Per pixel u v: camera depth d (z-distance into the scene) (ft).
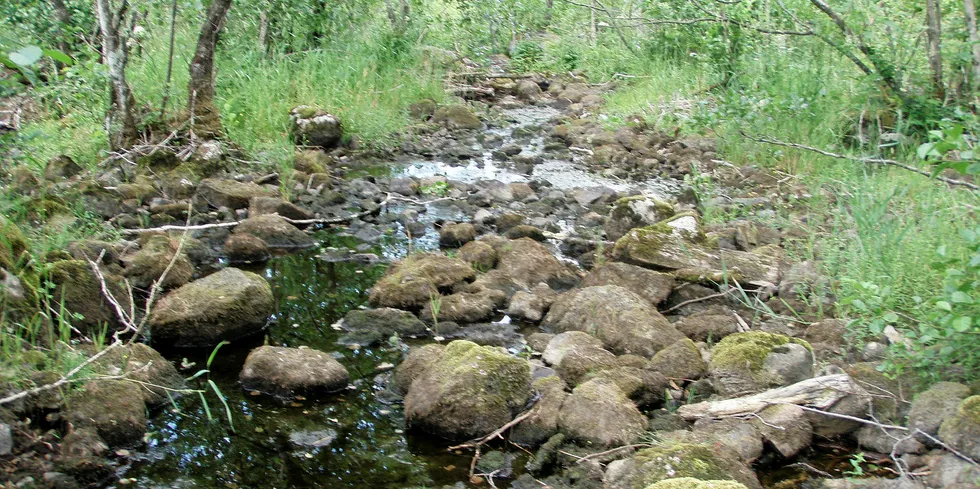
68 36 29.73
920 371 13.67
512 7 60.70
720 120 29.01
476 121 37.81
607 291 16.58
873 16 30.14
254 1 34.58
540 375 14.62
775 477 12.15
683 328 16.51
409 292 17.65
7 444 11.10
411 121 36.52
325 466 12.05
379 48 40.63
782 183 27.14
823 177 25.66
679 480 10.57
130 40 31.24
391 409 13.75
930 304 15.03
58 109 29.12
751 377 14.17
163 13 33.40
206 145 26.37
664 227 19.89
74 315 14.49
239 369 14.84
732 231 21.36
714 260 19.21
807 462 12.59
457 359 13.56
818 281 18.04
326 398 13.98
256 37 35.91
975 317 12.97
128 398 12.69
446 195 26.25
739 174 28.27
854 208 19.38
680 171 29.91
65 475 11.07
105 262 18.19
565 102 45.39
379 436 12.91
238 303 16.01
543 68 55.77
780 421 12.83
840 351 15.26
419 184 27.07
